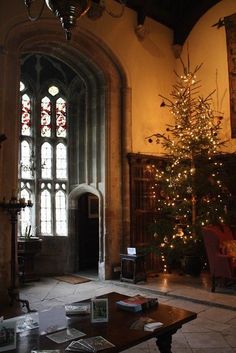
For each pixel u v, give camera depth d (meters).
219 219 8.76
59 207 10.98
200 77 11.07
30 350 3.03
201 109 9.75
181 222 9.64
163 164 10.56
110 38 9.77
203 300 7.07
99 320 3.67
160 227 9.23
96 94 10.08
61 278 9.82
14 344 3.07
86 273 10.36
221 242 7.90
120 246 9.64
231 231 8.68
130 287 8.53
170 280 8.97
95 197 11.46
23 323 3.68
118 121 9.98
